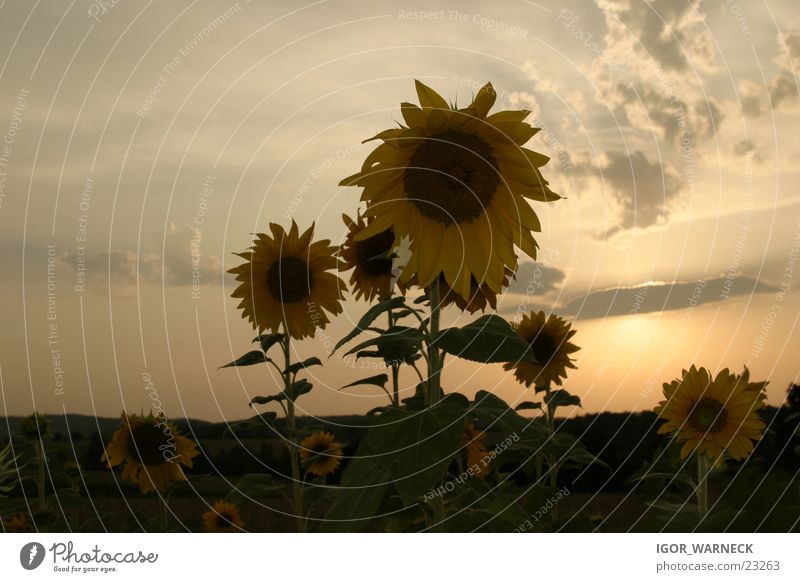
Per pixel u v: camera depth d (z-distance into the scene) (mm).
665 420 3359
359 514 1996
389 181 2320
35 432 3984
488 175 2318
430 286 2357
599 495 3381
